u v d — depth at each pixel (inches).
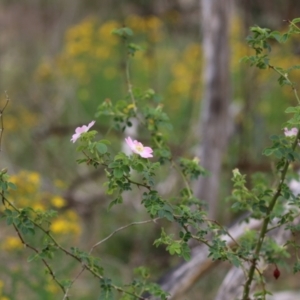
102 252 248.5
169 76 372.5
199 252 161.0
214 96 229.9
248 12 306.0
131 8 415.2
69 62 358.0
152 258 236.4
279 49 309.7
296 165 173.8
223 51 228.2
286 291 234.4
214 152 229.8
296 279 241.1
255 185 127.7
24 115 339.0
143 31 349.4
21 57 415.8
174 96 341.4
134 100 123.6
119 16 428.5
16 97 367.2
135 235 255.8
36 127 326.0
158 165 90.8
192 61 344.8
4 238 182.7
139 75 344.8
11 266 169.0
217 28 227.0
